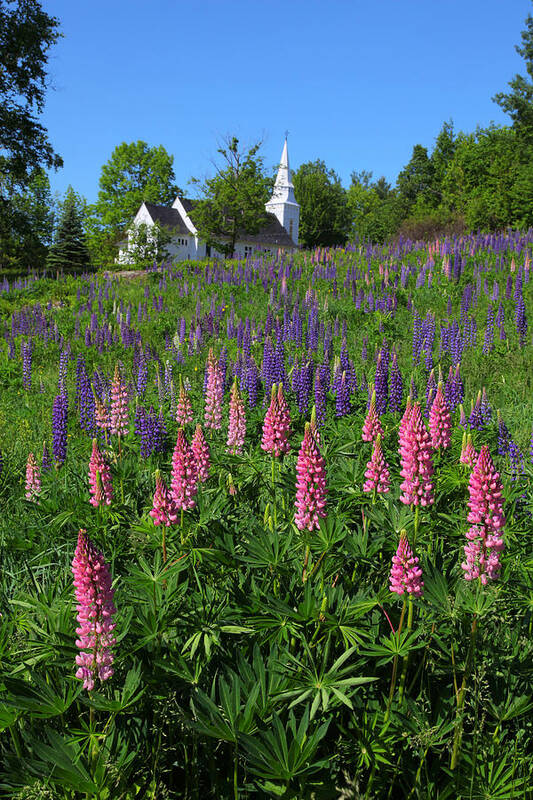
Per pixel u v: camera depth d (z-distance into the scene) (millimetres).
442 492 5156
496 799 2926
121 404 7746
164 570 3615
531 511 5262
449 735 3295
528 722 3379
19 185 52938
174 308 24109
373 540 4109
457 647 3520
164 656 3430
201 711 2893
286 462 6277
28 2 43250
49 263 55406
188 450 4160
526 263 22219
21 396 14102
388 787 3258
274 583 3885
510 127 60688
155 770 3006
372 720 3197
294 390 10305
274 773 2684
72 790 2846
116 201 91688
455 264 22328
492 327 15922
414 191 89625
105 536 4664
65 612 3396
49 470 7207
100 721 3205
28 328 21484
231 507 5027
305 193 104250
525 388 12281
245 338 16188
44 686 2914
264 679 3018
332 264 28078
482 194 53344
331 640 3549
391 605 3662
